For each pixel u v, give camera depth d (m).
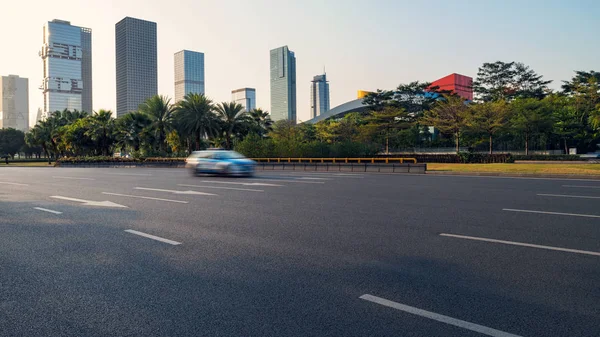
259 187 16.05
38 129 72.44
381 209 10.09
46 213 10.27
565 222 8.14
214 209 10.40
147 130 55.69
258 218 9.02
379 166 28.34
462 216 8.96
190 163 24.53
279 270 5.25
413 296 4.30
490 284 4.62
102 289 4.66
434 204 10.84
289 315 3.88
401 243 6.59
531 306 4.00
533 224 7.97
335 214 9.44
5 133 113.12
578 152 61.88
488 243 6.51
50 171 33.22
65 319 3.88
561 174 20.52
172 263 5.64
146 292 4.54
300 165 32.38
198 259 5.82
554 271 5.05
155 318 3.87
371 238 6.97
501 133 55.81
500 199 11.72
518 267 5.23
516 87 82.88
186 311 4.01
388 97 78.06
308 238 7.04
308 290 4.53
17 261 5.87
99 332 3.60
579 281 4.68
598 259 5.54
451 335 3.44
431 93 82.31
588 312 3.85
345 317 3.82
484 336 3.42
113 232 7.79
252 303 4.18
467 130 55.31
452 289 4.49
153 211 10.23
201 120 52.22
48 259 5.96
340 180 19.52
